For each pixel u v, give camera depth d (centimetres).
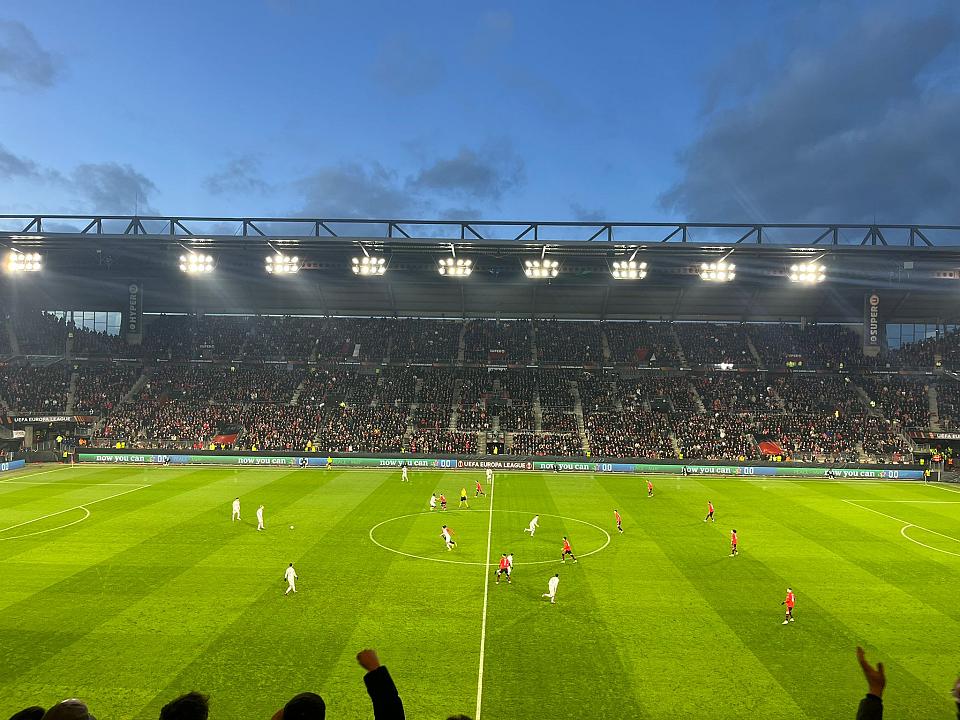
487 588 3052
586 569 3381
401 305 9588
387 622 2616
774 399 8494
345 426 7888
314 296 9388
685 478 6719
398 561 3472
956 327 9281
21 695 1995
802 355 9144
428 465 7206
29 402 8006
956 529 4431
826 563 3544
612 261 6888
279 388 8706
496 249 6619
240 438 7744
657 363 9162
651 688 2103
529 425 8062
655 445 7600
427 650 2359
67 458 7194
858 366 8856
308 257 7244
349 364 9194
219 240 6406
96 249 6875
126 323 9588
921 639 2523
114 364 8956
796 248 6175
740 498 5541
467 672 2194
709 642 2469
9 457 6950
